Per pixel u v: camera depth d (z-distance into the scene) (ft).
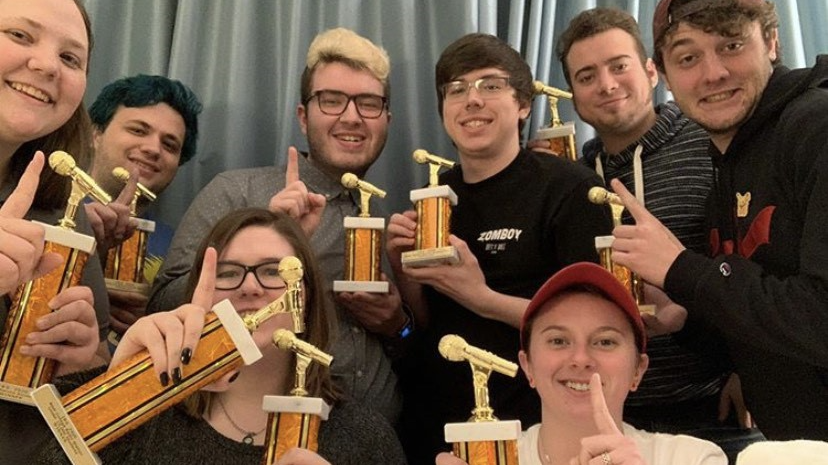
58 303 2.55
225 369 2.32
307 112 4.42
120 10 5.06
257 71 5.01
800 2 5.33
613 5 5.28
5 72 2.83
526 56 5.02
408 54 4.99
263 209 3.16
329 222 4.25
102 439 2.25
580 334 2.87
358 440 2.95
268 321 2.78
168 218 4.98
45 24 2.88
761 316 2.82
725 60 3.27
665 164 4.32
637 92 4.34
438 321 4.11
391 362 4.23
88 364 2.66
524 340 3.05
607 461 2.28
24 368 2.53
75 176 2.67
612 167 4.51
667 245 3.09
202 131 4.92
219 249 2.97
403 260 3.68
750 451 1.59
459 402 3.94
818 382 3.02
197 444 2.75
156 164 4.57
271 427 2.55
